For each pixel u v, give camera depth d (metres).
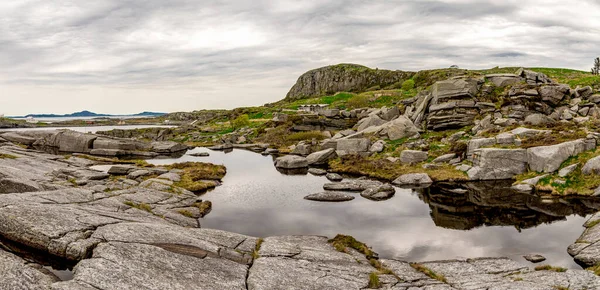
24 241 24.17
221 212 42.44
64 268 23.14
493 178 54.06
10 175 42.19
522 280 22.94
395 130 77.81
